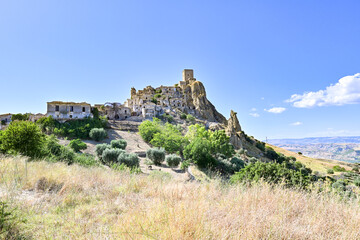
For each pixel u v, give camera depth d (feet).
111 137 174.29
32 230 10.64
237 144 245.65
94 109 203.00
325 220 12.51
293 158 271.69
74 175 23.41
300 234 10.50
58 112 186.80
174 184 21.30
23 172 21.80
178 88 408.67
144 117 266.98
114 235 9.45
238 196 16.12
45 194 16.71
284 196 16.46
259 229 10.30
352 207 15.29
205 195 16.70
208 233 9.43
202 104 386.52
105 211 14.14
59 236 9.97
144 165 98.37
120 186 21.71
